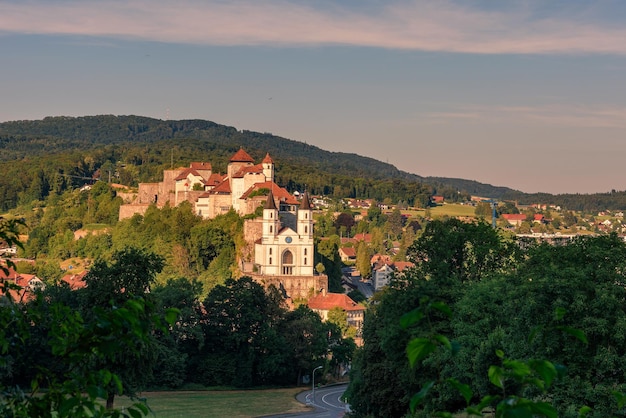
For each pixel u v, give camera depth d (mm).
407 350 16438
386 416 93938
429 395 78875
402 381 84375
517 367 17047
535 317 64188
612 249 72750
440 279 90000
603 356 60562
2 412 21000
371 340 100188
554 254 78500
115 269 95188
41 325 25219
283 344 157500
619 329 61125
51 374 22141
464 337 72375
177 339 150250
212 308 157250
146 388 139500
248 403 127375
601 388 58344
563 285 63000
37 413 21156
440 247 97250
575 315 62938
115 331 20766
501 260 98500
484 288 77750
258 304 160625
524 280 78188
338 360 179125
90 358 22922
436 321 83500
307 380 169250
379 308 101812
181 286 161500
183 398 129750
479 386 66562
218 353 154375
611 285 64812
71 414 20281
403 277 94188
